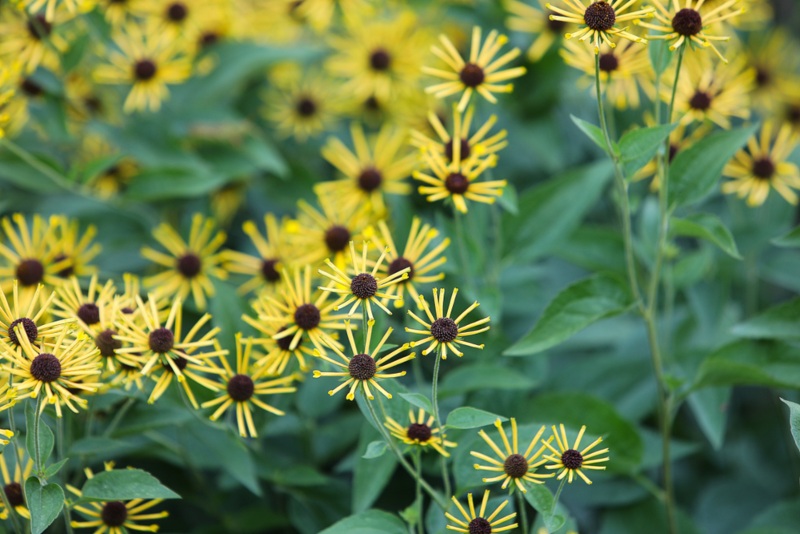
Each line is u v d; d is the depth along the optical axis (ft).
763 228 5.96
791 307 5.47
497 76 5.39
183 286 5.72
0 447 4.92
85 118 6.18
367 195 5.75
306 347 5.22
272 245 5.70
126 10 6.14
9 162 6.07
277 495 5.81
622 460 5.57
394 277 5.04
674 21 5.08
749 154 5.95
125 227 6.18
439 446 5.12
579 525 5.81
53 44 5.92
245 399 5.20
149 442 5.49
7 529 5.30
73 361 4.99
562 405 5.57
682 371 5.84
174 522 5.78
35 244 5.57
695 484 6.09
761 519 5.77
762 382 5.41
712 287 5.96
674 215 6.10
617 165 5.21
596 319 5.39
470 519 4.97
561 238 5.81
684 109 5.55
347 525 5.07
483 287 5.74
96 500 5.09
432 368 5.81
